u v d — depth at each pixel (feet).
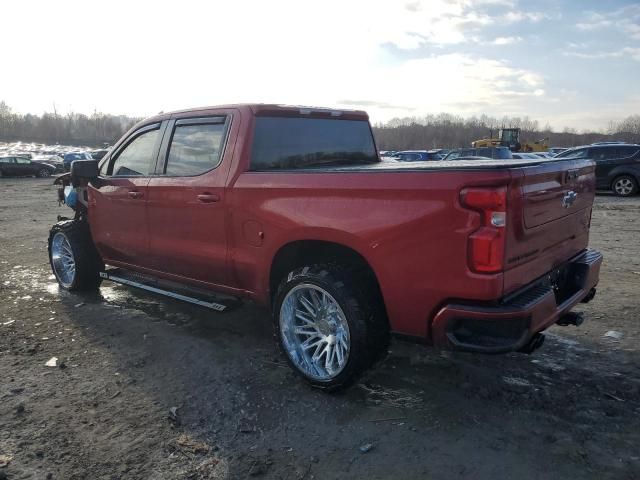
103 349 14.75
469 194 9.41
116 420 11.06
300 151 14.69
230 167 13.47
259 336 15.56
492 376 12.71
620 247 27.37
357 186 10.87
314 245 12.28
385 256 10.56
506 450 9.76
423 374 12.89
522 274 10.23
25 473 9.34
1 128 387.55
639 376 12.52
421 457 9.64
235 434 10.52
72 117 419.54
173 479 9.18
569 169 11.66
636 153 54.13
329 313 11.89
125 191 16.51
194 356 14.19
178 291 15.61
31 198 65.00
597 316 16.49
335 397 11.87
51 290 20.65
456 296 9.81
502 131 139.23
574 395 11.69
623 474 9.00
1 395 12.12
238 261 13.52
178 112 15.43
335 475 9.24
